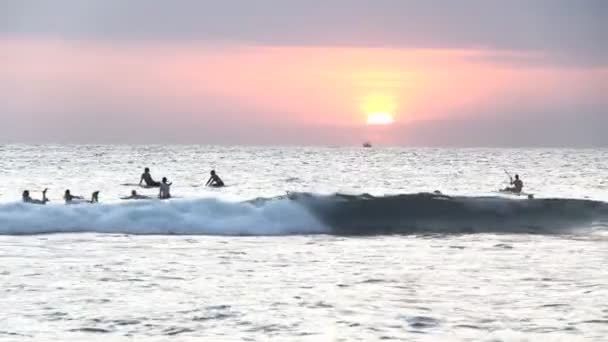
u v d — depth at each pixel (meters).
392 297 80.50
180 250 111.38
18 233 126.06
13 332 66.12
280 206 135.25
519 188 185.75
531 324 69.94
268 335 66.06
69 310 73.62
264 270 95.75
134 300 78.06
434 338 65.50
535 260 105.38
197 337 65.25
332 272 94.88
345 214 136.50
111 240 120.12
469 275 93.50
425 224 139.75
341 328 68.25
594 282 89.06
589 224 141.88
